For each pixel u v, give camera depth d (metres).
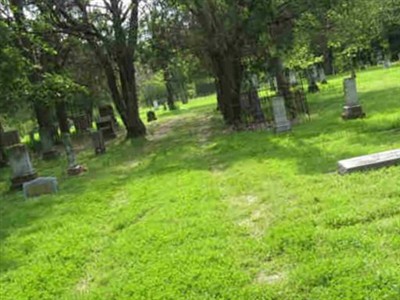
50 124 27.42
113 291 6.45
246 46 21.06
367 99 21.23
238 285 6.01
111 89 24.92
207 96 73.38
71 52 30.61
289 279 5.88
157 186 12.10
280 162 12.09
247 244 7.15
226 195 10.16
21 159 15.44
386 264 5.67
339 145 12.76
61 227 10.09
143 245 7.91
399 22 47.19
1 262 8.49
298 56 30.59
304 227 7.20
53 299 6.71
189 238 7.81
